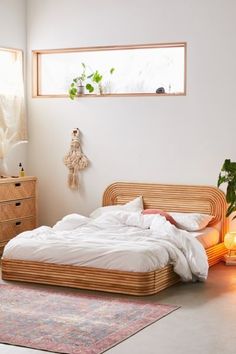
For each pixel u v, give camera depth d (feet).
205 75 35.19
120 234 31.99
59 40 38.11
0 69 37.60
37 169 38.96
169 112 35.96
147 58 36.83
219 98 34.99
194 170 35.60
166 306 27.25
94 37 37.35
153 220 33.30
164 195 36.04
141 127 36.55
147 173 36.55
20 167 38.78
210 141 35.24
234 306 27.43
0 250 35.45
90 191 37.83
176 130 35.86
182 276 30.07
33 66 38.78
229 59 34.73
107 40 37.06
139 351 23.08
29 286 30.01
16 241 31.24
